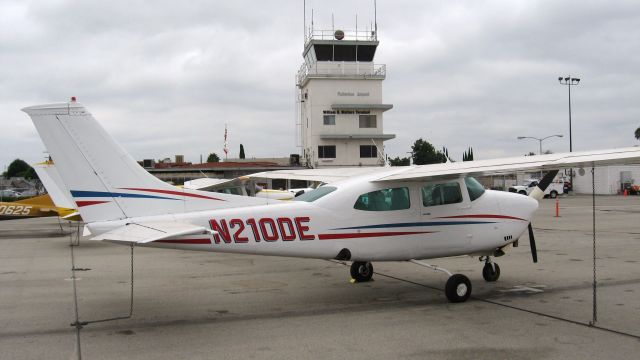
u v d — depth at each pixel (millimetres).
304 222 7055
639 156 5844
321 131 45531
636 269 10164
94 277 9781
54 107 6402
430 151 65625
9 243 15727
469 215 8023
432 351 5379
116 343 5695
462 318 6668
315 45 45156
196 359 5180
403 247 7598
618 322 6402
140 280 9461
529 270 10117
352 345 5594
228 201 6945
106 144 6555
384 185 7535
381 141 46750
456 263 11125
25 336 5961
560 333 5973
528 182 45188
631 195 47375
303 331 6141
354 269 9164
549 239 15312
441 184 7891
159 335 5996
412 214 7641
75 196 6465
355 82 45781
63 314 6957
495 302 7523
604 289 8336
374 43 45625
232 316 6863
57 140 6414
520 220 8469
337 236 7227
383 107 45594
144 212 6641
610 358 5117
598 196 46281
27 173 91188
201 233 5973
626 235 16172
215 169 45094
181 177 45500
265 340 5793
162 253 13203
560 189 43875
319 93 45438
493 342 5660
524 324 6355
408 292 8305
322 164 45656
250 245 6805
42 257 12555
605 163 6395
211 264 11320
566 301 7531
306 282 9211
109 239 5562
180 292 8398
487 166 7012
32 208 18562
